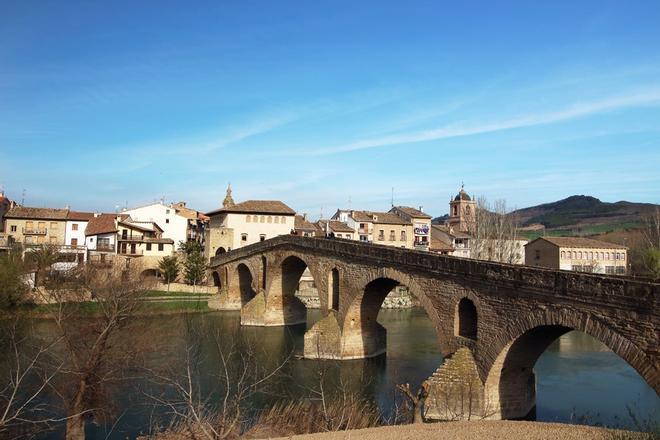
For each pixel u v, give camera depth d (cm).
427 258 3628
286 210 9525
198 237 12475
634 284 2242
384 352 4934
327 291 5053
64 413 2897
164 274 8475
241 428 2714
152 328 4603
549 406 3256
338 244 4872
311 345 4706
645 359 2180
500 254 8075
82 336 3105
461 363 3111
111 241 8631
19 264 5794
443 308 3456
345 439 2112
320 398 3306
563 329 2719
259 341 5434
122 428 2862
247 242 9238
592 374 4003
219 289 8219
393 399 3494
